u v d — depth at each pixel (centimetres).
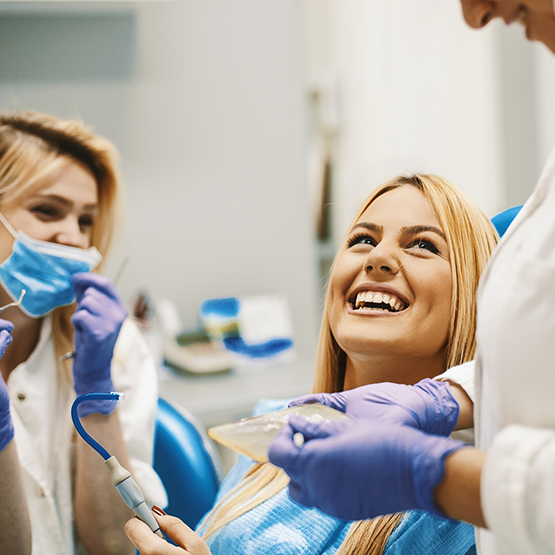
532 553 48
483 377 67
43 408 112
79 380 102
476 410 69
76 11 214
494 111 263
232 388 203
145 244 238
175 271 242
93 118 227
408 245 89
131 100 231
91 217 116
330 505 56
